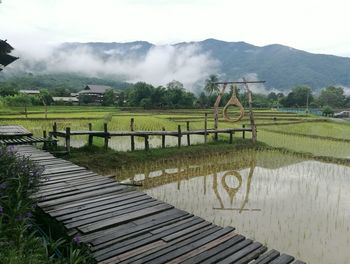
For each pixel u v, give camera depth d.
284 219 7.81
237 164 14.13
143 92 69.44
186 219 5.87
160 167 13.16
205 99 71.50
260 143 18.97
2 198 5.04
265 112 47.66
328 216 8.06
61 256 4.36
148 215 5.95
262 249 4.94
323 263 5.83
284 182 11.24
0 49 8.73
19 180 5.39
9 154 6.38
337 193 10.01
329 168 13.58
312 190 10.29
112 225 5.43
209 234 5.30
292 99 88.75
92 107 59.94
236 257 4.67
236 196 9.55
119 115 36.97
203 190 10.10
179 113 44.81
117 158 13.00
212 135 20.83
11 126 15.57
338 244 6.56
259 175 12.25
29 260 3.54
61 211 5.85
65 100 76.81
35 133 19.83
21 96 53.03
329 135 24.06
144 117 32.38
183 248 4.82
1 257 3.42
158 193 9.73
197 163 14.16
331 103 98.81
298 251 6.23
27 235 4.86
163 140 15.56
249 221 7.65
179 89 70.81
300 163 14.58
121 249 4.70
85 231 5.11
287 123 31.66
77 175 8.26
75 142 17.14
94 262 4.42
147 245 4.89
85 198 6.62
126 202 6.50
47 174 8.22
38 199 6.20
